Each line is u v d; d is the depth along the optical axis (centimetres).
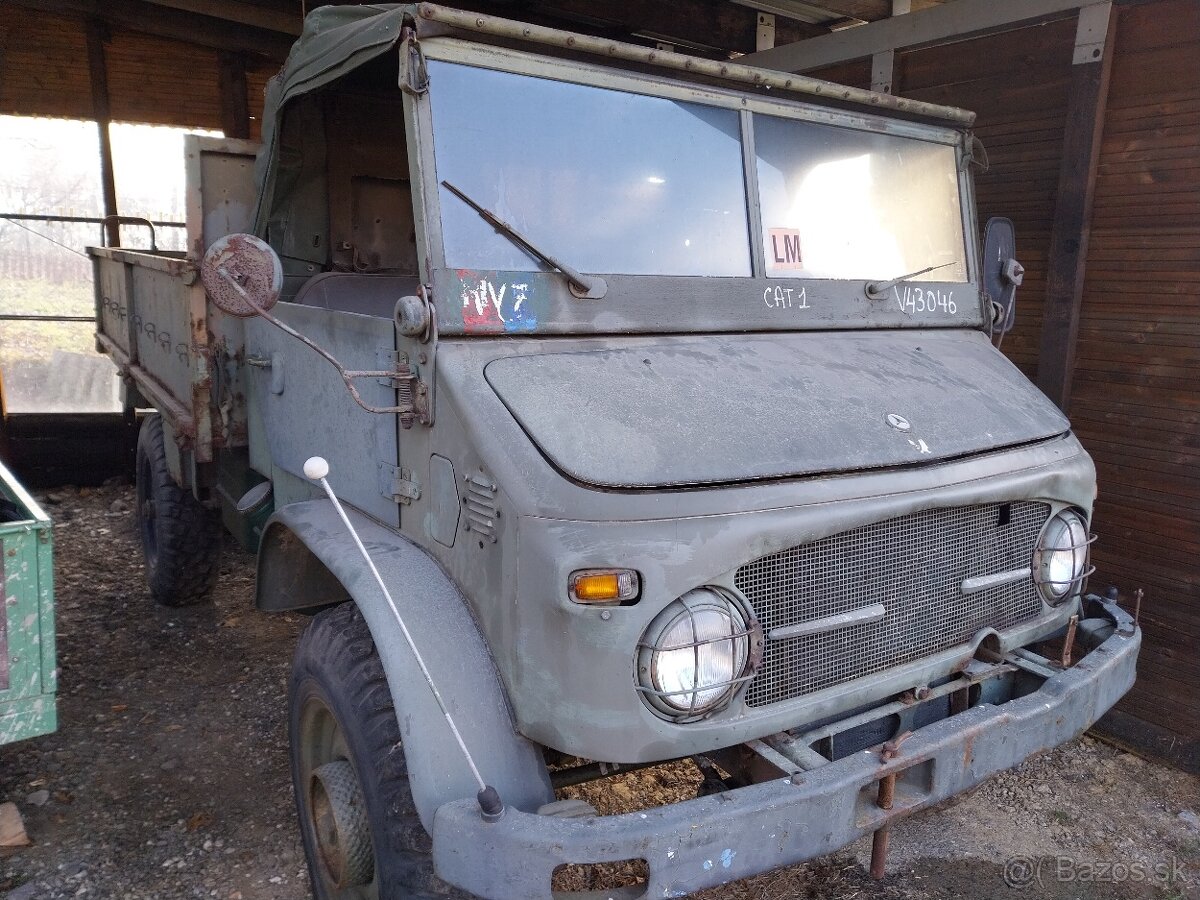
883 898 301
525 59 247
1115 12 376
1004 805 356
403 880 203
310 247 384
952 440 244
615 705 191
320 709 252
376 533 253
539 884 179
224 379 371
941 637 244
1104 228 390
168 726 387
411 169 232
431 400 227
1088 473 271
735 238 278
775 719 209
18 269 727
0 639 255
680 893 184
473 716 202
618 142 261
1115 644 269
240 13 681
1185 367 371
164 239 748
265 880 294
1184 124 362
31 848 306
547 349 236
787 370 253
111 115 706
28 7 649
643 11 574
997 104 429
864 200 315
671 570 192
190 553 473
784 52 525
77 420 729
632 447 204
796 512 205
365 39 252
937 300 327
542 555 191
